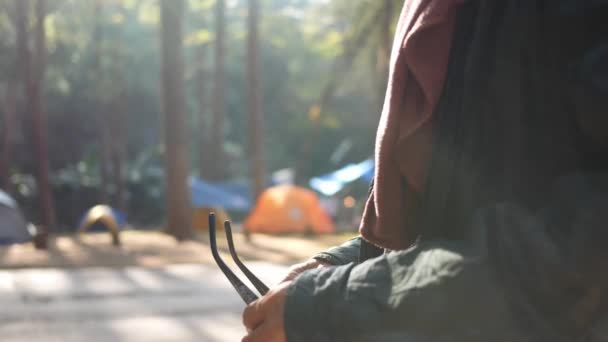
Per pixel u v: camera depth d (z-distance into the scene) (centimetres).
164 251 1339
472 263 73
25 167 4319
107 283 908
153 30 4303
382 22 2228
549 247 71
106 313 698
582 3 74
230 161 5438
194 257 1230
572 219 71
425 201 88
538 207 77
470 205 82
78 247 1417
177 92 1841
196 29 4041
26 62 2364
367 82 4169
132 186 4359
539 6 78
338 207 3950
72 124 4500
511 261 72
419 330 73
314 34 4188
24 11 2411
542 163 77
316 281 80
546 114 77
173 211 1789
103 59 3741
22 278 952
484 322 72
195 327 643
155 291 844
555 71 76
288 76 5178
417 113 87
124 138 4200
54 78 3709
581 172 74
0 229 1791
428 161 87
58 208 4119
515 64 79
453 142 84
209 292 838
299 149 5288
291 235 1953
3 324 640
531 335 71
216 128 3744
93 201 4188
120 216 2997
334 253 115
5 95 3262
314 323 78
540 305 71
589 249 69
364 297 76
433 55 86
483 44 83
